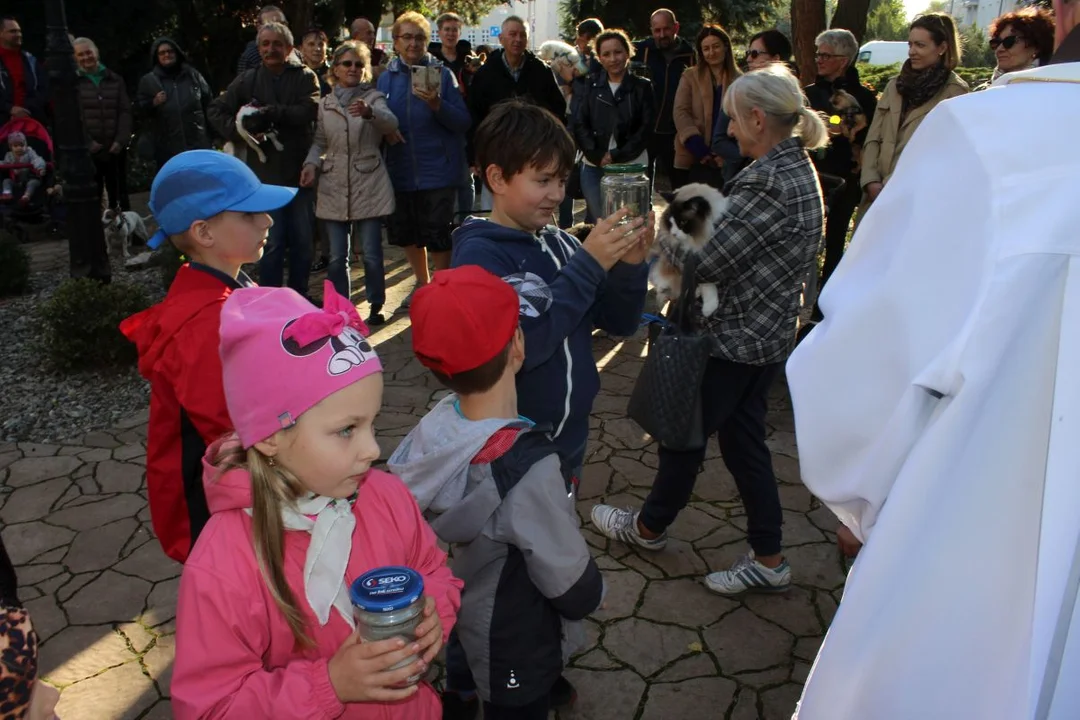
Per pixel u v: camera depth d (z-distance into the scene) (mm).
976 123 1013
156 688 2486
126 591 2953
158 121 8164
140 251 7961
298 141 5398
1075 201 924
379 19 20750
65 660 2605
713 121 6008
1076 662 928
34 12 14156
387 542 1409
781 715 2361
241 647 1218
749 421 2664
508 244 1972
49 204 9266
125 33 15250
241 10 18172
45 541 3277
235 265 2072
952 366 964
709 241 2371
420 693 1499
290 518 1282
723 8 23719
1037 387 930
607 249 1890
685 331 2492
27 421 4434
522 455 1658
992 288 938
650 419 2545
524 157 1861
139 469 3863
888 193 1123
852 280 1157
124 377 5023
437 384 4750
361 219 5359
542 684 1793
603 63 5930
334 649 1311
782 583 2818
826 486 1179
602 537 3230
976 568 954
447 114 5375
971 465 954
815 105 5379
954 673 972
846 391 1111
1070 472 896
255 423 1230
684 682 2486
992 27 3996
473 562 1761
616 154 5980
